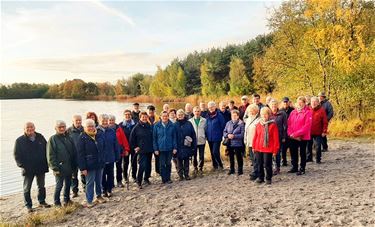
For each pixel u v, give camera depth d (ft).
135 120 39.32
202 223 21.86
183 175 37.06
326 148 45.50
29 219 25.81
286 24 73.36
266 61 79.36
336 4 64.44
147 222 23.16
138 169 33.65
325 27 66.54
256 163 31.60
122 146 34.53
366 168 33.78
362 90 64.44
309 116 31.73
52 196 36.94
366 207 21.91
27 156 29.04
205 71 252.01
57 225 24.67
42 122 137.49
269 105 33.65
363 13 65.16
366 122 63.82
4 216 30.01
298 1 72.28
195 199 27.68
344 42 63.00
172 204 27.02
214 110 37.58
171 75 299.17
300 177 31.53
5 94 602.85
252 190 28.50
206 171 38.14
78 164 28.27
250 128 31.99
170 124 34.60
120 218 24.72
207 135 37.86
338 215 20.88
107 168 31.09
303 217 21.04
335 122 63.10
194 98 253.24
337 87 67.10
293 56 73.97
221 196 27.71
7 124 134.41
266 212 22.67
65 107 260.62
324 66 68.28
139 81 408.67
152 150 34.24
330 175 31.60
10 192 41.83
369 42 68.49
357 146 48.39
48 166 30.22
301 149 32.14
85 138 28.32
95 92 523.29
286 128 33.24
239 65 215.92
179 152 35.06
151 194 30.78
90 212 27.07
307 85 72.49
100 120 31.53
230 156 35.14
